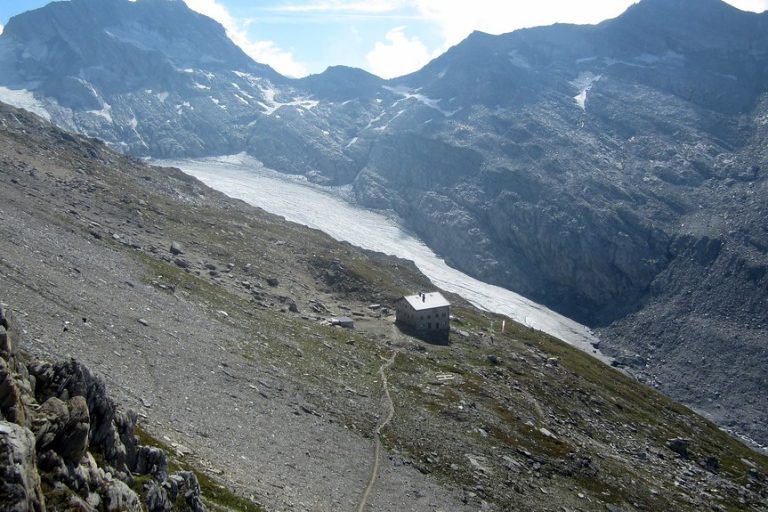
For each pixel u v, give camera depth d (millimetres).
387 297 161875
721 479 111062
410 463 71062
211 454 50906
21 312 59500
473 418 92125
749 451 146500
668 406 158375
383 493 60531
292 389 78875
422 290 191875
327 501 53531
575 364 159000
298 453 61438
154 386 59781
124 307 78500
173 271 111625
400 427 80188
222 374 72500
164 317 83000
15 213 99562
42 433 28469
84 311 69125
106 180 172625
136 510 32344
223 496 43594
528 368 134625
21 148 163250
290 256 171125
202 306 98438
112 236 119812
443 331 144250
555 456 89500
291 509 47750
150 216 153625
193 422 56188
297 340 102375
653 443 120250
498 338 154625
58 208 120438
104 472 32281
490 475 75625
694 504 91000
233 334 90500
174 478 39500
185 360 71188
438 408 92500
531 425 97562
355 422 77125
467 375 114375
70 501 27453
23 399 30094
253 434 60531
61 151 184125
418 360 116000
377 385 94938
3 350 31656
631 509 82312
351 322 131375
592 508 77812
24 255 78250
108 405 35594
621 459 101188
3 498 23000
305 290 149875
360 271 176375
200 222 170000
